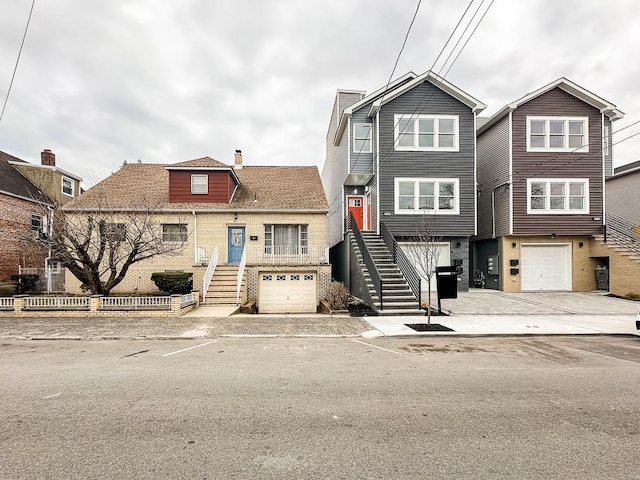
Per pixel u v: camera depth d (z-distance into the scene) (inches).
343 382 206.2
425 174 657.6
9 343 310.2
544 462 123.0
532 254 682.2
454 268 442.3
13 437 139.3
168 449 130.6
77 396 183.2
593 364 247.0
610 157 693.3
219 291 535.8
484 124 727.1
